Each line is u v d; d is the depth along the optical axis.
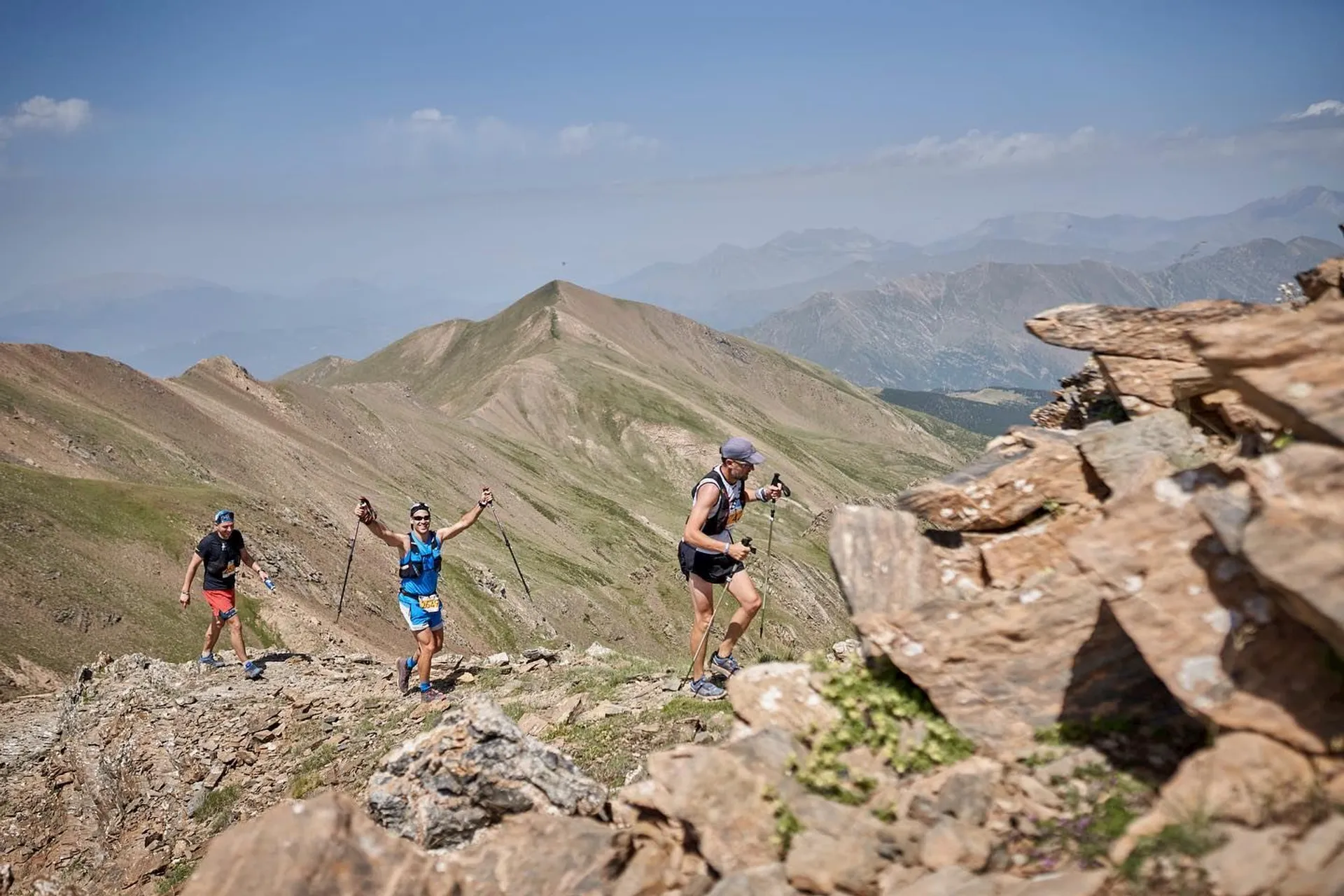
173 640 55.94
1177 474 5.23
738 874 5.05
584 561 143.50
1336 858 3.88
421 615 14.91
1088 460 6.48
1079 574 5.73
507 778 7.17
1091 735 5.41
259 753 15.27
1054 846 4.77
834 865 4.91
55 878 14.45
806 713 6.20
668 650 121.94
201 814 14.33
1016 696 5.67
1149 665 4.97
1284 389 4.74
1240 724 4.57
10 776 17.50
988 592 6.00
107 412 109.06
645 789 5.85
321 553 75.19
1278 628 4.59
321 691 16.94
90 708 19.02
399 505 130.75
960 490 6.68
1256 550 4.30
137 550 63.06
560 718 11.91
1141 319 7.54
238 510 71.75
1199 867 4.12
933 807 5.20
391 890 5.27
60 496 63.97
